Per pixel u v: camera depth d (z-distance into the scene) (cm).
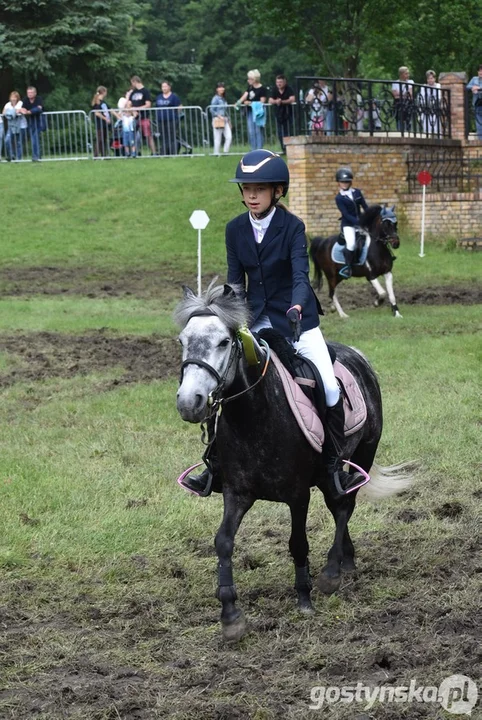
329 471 702
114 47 4972
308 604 709
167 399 1364
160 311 2186
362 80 3172
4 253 2956
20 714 567
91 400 1362
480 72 3509
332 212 3091
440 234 3111
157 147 3891
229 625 637
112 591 758
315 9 3856
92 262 2864
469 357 1563
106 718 556
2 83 5078
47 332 1928
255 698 572
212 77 7619
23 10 4794
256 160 671
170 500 965
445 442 1128
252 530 902
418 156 3275
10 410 1329
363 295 2406
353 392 749
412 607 712
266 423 643
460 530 886
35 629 691
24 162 3856
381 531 889
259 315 696
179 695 583
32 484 1009
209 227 3091
